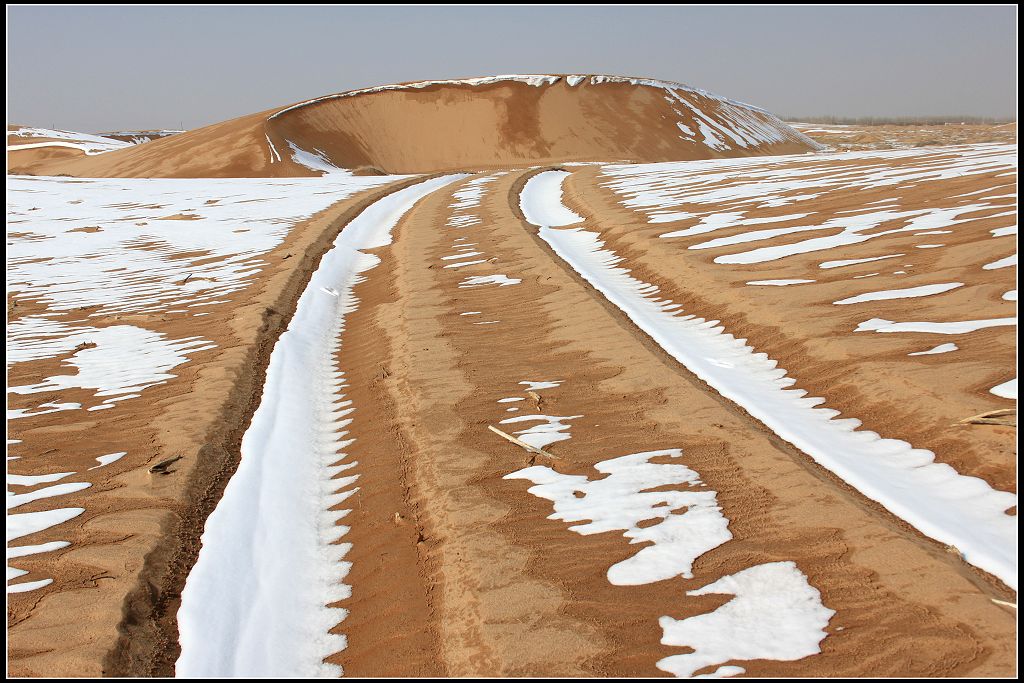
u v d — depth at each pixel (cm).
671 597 420
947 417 579
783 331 825
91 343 1091
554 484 562
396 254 1576
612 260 1341
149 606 464
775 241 1237
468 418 703
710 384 737
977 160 1988
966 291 830
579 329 930
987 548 435
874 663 354
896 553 432
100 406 825
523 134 7300
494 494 556
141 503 586
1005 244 977
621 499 531
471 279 1264
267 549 520
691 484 541
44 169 6259
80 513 577
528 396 743
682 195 1939
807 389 695
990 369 637
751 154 7850
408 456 640
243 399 820
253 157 5653
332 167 6066
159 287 1444
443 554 488
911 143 7788
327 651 418
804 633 381
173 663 414
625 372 775
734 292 984
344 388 859
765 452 571
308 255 1614
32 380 932
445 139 7294
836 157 2888
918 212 1280
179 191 3084
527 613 417
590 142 7319
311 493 605
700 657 371
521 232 1628
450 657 395
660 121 7794
